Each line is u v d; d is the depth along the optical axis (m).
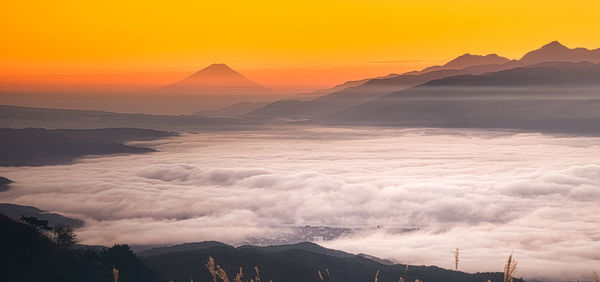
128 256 62.81
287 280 73.44
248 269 74.75
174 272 71.88
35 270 52.81
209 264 11.75
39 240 58.16
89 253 61.44
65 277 52.91
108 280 55.56
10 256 53.53
